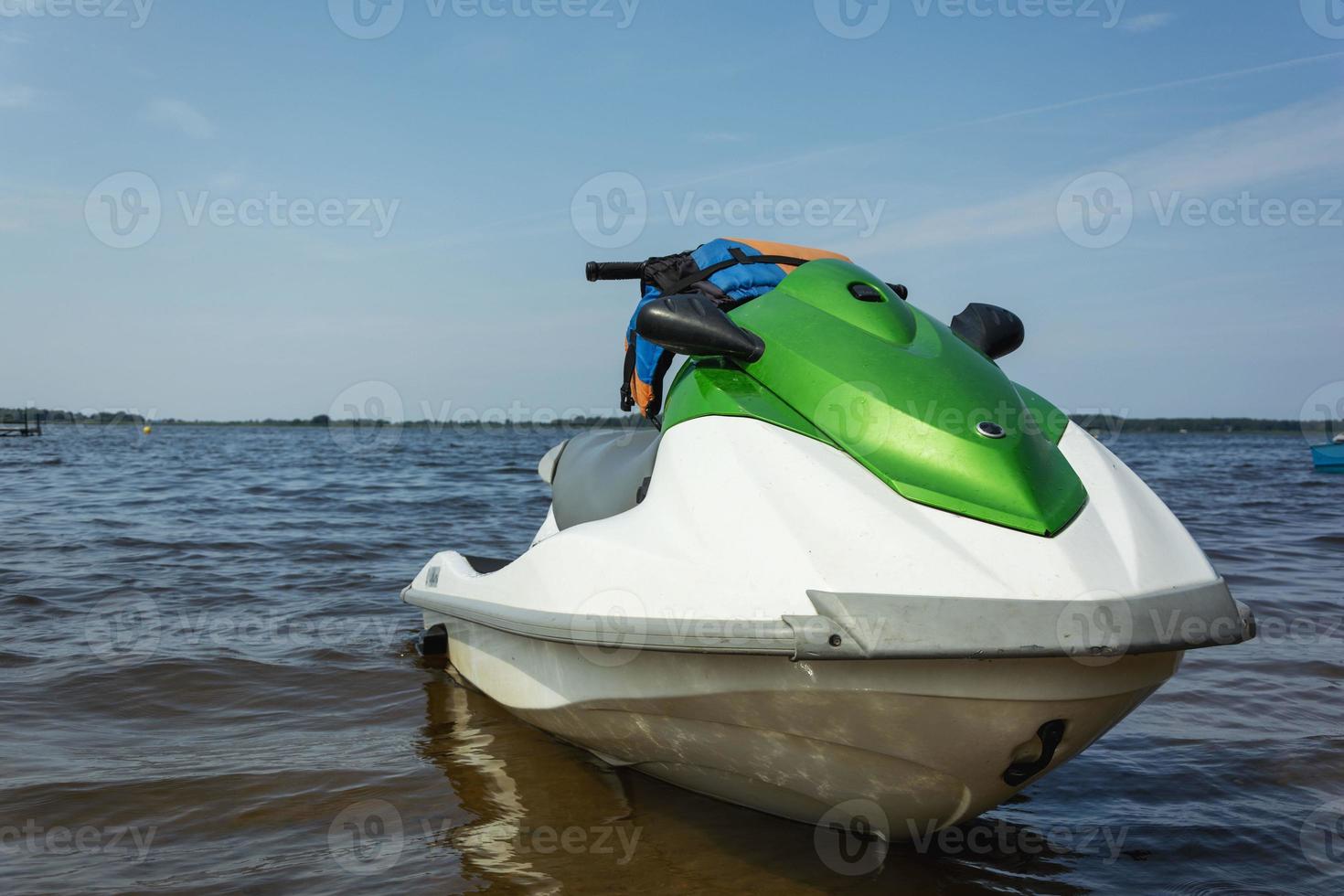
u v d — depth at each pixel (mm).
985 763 2396
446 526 9641
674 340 2848
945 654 2125
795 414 2697
